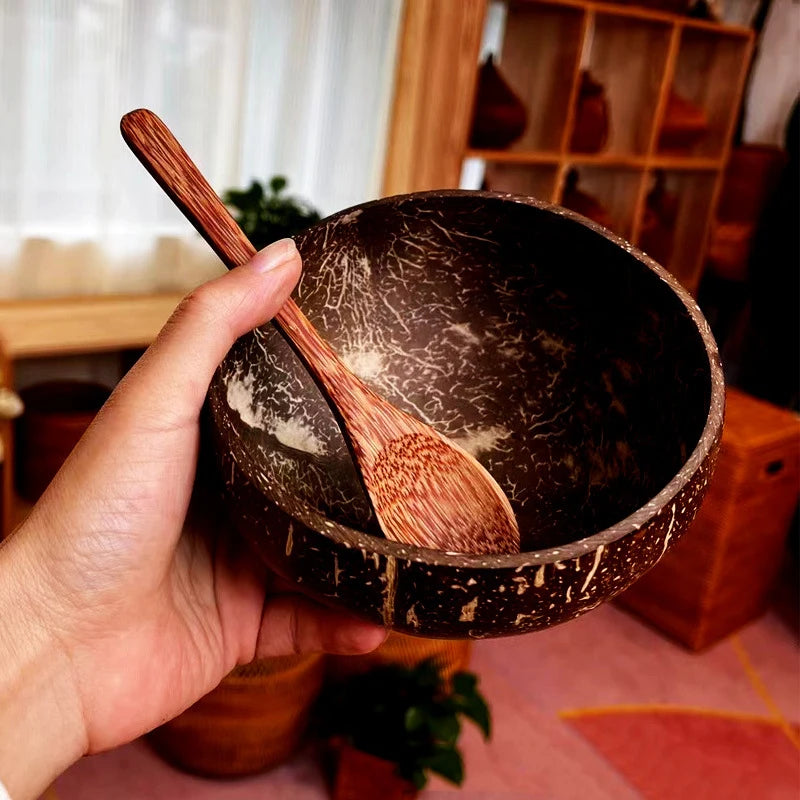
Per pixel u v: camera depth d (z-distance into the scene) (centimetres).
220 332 24
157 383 24
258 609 31
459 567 18
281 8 78
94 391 79
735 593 77
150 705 27
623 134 93
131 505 24
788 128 92
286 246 24
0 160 71
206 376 24
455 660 61
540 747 63
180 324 24
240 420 25
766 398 97
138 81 73
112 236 77
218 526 31
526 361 29
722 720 68
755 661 76
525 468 29
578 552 19
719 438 21
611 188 96
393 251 28
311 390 28
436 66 78
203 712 54
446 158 78
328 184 86
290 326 24
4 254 73
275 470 26
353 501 27
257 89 80
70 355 83
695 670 74
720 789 61
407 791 54
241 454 21
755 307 97
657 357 25
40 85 71
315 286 27
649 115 90
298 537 19
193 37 74
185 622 29
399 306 29
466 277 29
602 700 69
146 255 80
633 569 20
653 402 25
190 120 76
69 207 75
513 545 26
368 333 29
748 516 74
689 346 24
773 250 94
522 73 86
